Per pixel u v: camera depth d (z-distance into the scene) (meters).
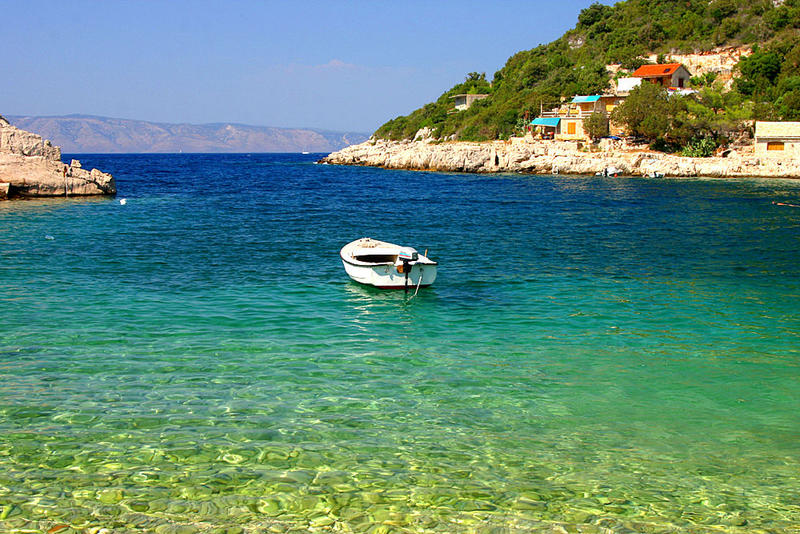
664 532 8.46
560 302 20.45
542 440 10.95
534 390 13.12
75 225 36.75
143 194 62.41
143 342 15.69
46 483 9.28
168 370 13.80
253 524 8.45
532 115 110.00
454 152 103.31
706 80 107.44
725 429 11.48
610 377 13.93
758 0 119.88
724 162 84.06
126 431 10.88
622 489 9.45
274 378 13.48
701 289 22.34
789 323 18.14
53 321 17.27
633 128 93.56
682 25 120.56
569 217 44.59
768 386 13.48
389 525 8.48
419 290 22.05
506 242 33.25
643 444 10.88
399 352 15.41
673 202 54.44
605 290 22.16
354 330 17.19
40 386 12.73
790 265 26.88
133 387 12.80
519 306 19.95
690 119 92.94
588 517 8.75
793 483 9.71
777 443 10.98
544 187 72.62
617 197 59.69
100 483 9.31
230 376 13.53
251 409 11.89
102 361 14.25
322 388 13.02
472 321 18.25
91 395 12.35
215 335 16.42
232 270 24.95
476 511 8.83
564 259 28.27
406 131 135.62
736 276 24.61
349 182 84.56
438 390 13.05
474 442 10.83
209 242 31.95
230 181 88.25
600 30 130.75
